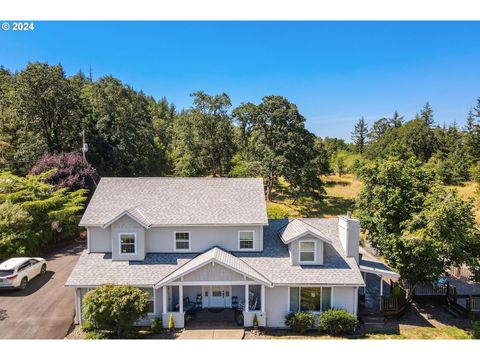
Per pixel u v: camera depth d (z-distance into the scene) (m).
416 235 20.56
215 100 60.53
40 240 29.98
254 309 20.08
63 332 17.89
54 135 51.06
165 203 22.73
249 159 55.69
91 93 62.72
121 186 23.98
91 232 21.52
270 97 51.19
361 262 22.84
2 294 22.08
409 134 83.69
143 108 80.06
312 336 18.70
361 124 131.25
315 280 19.56
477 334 18.77
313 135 53.53
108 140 58.59
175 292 21.47
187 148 60.50
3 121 54.66
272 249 21.98
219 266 19.34
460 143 82.50
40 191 33.16
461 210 21.02
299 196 52.56
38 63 47.41
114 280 19.39
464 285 26.20
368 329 19.83
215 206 22.58
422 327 20.27
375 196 23.94
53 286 23.34
